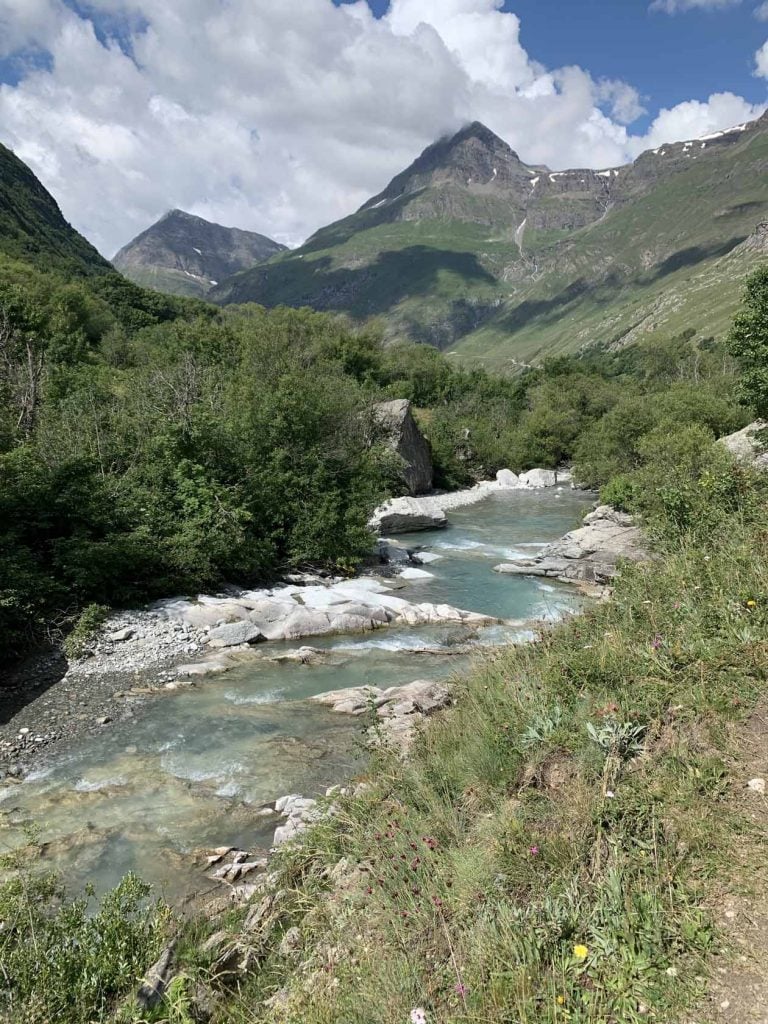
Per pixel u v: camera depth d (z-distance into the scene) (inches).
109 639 616.7
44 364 1256.2
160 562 745.6
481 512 1646.2
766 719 198.2
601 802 176.6
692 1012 122.1
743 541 327.3
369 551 1054.4
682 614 269.1
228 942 217.9
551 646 307.9
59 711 490.6
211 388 1168.2
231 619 682.8
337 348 2942.9
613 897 146.9
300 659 610.2
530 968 137.2
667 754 190.7
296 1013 157.9
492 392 3651.6
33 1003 174.7
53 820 348.8
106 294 3644.2
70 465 741.3
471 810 213.6
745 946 132.6
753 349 901.8
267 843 327.3
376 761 301.3
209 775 398.3
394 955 158.6
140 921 217.2
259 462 979.3
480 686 309.3
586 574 924.0
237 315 3486.7
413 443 1914.4
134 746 437.7
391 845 209.0
